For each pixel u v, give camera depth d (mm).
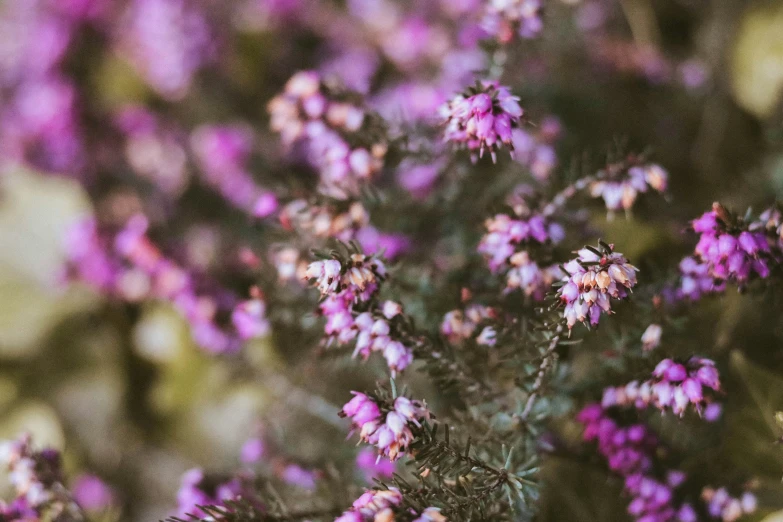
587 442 400
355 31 579
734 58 497
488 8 412
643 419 393
